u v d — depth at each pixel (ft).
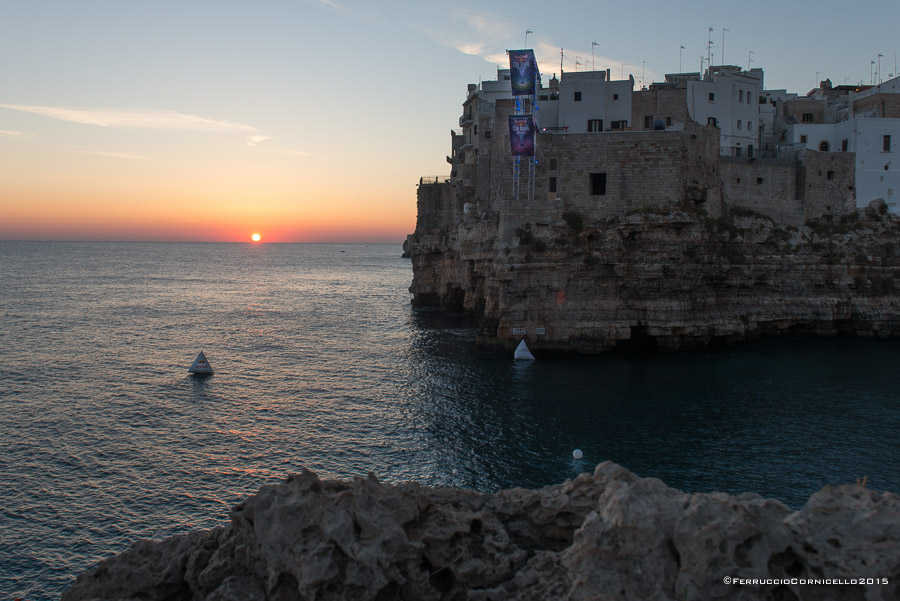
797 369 187.73
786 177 245.86
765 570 40.70
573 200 208.33
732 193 238.48
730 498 43.98
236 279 622.95
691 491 103.76
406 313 332.19
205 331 272.10
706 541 40.88
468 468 113.09
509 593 47.34
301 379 181.16
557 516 52.90
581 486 53.21
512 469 112.68
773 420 140.05
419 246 342.03
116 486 104.58
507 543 51.60
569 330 208.03
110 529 90.53
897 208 254.06
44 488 103.19
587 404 151.94
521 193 209.56
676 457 118.62
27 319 294.25
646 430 133.49
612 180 206.69
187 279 604.90
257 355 217.77
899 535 39.58
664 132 203.62
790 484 107.04
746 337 230.89
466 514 53.21
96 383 173.68
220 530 53.62
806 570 41.09
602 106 238.27
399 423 138.51
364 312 341.41
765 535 41.83
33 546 85.61
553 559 48.06
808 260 237.86
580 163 207.62
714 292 223.51
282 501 48.60
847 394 161.07
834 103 327.26
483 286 261.65
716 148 228.02
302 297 435.12
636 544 42.09
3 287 461.78
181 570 51.62
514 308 209.87
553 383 171.83
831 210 253.24
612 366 191.42
